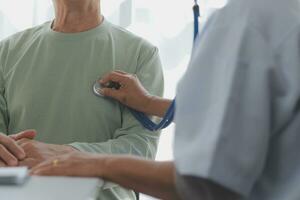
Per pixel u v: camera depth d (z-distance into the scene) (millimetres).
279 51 597
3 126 1272
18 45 1338
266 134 576
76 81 1243
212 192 576
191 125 595
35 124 1232
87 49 1272
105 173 669
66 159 701
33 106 1241
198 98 604
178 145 594
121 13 1528
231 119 566
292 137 604
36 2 1560
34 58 1290
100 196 1149
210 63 616
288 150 607
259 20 618
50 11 1562
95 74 1248
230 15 640
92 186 572
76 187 562
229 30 625
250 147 562
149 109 1203
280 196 599
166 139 1460
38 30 1357
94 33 1294
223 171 551
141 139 1176
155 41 1544
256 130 566
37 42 1313
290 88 585
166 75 1546
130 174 655
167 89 1535
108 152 1106
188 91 613
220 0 1463
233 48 600
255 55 591
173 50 1544
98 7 1319
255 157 564
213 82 602
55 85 1248
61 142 1209
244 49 596
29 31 1365
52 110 1229
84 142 1191
